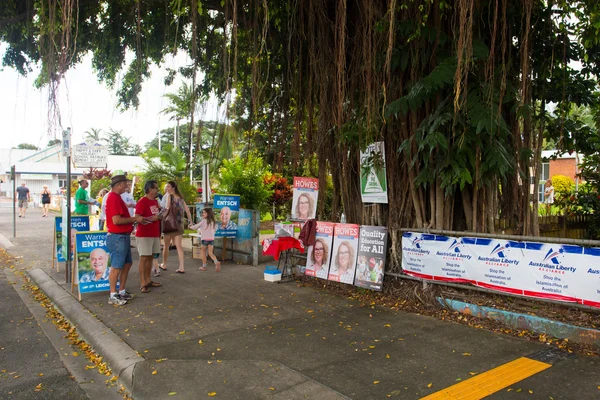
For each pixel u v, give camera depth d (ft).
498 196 23.30
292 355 15.79
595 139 28.32
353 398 12.58
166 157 66.18
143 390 13.37
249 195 57.16
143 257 25.34
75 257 24.75
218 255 36.70
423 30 20.61
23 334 19.22
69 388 14.15
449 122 20.06
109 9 28.27
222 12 27.02
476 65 19.61
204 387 13.43
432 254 21.54
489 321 18.98
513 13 20.53
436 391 12.89
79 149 42.47
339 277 25.43
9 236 52.70
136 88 24.72
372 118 21.80
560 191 39.17
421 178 21.40
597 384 13.16
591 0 18.99
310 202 28.96
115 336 17.89
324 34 24.90
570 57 24.56
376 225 24.94
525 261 18.26
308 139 27.35
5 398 13.38
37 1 23.13
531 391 12.80
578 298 16.76
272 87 29.07
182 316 20.68
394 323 19.27
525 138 22.39
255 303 22.93
